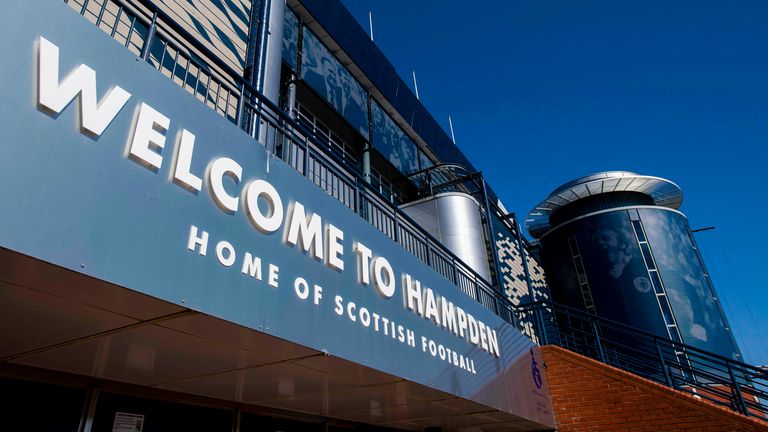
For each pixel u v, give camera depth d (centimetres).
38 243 233
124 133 294
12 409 373
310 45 1276
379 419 757
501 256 1894
